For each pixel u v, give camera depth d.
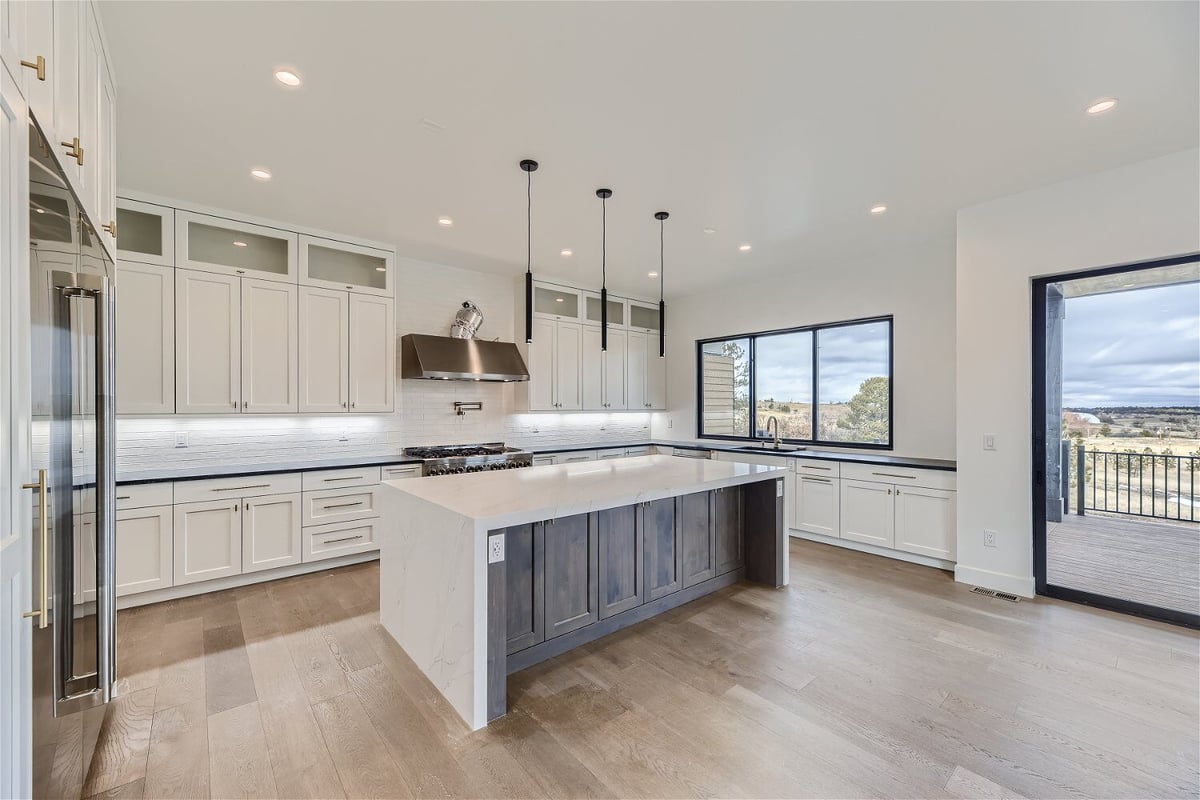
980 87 2.26
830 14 1.83
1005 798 1.65
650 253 4.79
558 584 2.61
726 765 1.82
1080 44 1.98
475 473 3.31
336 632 2.90
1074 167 3.04
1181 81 2.20
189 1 1.74
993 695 2.24
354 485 4.09
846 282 5.12
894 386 4.80
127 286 3.34
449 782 1.74
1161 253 2.88
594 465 3.74
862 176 3.15
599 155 2.88
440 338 4.93
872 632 2.87
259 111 2.44
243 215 3.76
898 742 1.93
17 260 1.07
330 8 1.79
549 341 5.71
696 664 2.52
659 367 6.99
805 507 4.88
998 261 3.48
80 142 1.52
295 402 4.00
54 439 1.32
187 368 3.55
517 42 1.98
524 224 4.00
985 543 3.56
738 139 2.71
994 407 3.51
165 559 3.30
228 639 2.80
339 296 4.23
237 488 3.57
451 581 2.20
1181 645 2.69
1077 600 3.26
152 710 2.14
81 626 1.53
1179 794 1.66
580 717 2.10
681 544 3.25
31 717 1.15
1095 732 1.98
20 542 1.10
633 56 2.07
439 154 2.86
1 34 0.99
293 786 1.72
